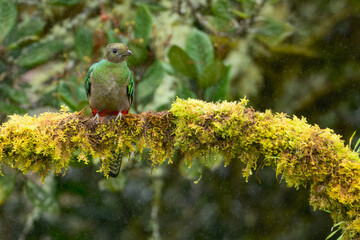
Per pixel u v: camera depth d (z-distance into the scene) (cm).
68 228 1116
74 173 1066
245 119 640
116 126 654
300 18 1198
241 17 1032
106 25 995
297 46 1191
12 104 926
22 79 955
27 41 936
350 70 1210
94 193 1117
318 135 628
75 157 863
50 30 1052
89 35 920
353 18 1199
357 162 611
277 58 1192
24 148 624
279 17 1176
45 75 1008
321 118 1203
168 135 664
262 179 1202
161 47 934
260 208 1191
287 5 1189
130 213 1138
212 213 1170
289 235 1171
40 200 984
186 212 1160
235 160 1191
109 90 721
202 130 644
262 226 1181
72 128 644
